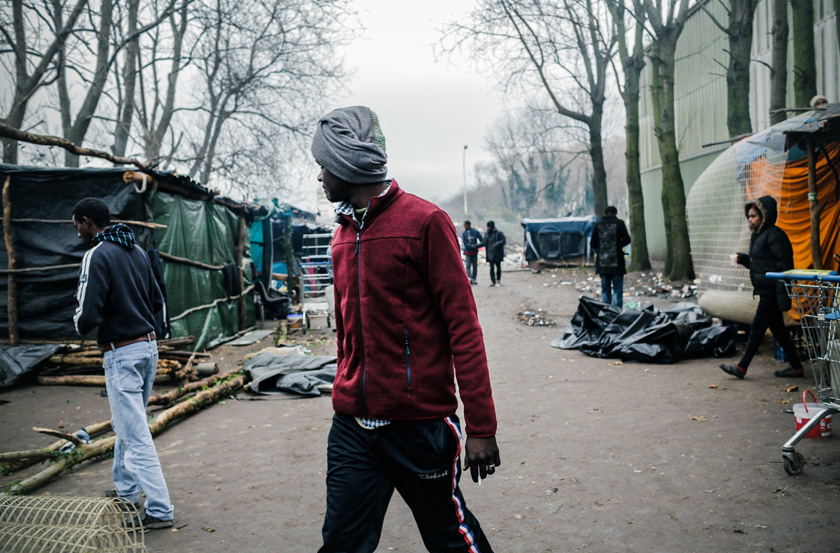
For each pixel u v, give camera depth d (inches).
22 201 317.1
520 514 137.0
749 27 564.1
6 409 252.8
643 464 162.4
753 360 283.7
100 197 318.7
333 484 78.4
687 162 907.4
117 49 578.9
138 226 319.6
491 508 141.3
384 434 77.4
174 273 360.8
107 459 186.1
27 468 178.2
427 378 76.9
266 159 810.8
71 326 317.7
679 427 191.8
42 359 297.0
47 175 314.3
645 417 206.4
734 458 161.2
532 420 213.8
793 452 146.3
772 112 336.5
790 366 246.1
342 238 83.0
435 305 78.0
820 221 312.0
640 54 737.0
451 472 78.0
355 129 80.4
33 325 317.7
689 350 300.2
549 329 434.3
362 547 77.3
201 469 176.6
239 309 491.2
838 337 158.6
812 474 146.6
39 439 211.5
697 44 863.1
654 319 328.5
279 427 220.2
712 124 832.9
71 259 316.5
